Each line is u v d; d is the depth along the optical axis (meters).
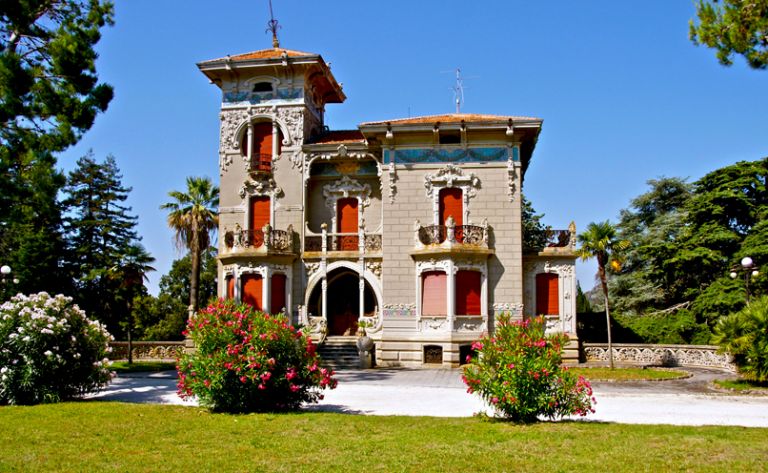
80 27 21.70
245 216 32.44
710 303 36.03
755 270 26.22
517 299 29.66
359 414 14.76
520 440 11.24
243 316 15.10
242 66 32.53
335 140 33.28
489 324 29.59
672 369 27.64
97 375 17.97
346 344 30.92
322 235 31.67
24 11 20.48
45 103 20.64
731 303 34.97
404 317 30.08
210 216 36.16
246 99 33.16
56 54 20.77
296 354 15.09
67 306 18.45
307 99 33.59
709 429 12.39
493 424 12.87
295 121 32.69
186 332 15.52
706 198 39.72
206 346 14.66
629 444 10.88
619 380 23.42
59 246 45.75
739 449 10.48
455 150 30.91
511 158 30.61
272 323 15.01
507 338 13.35
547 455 10.16
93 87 21.70
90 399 17.86
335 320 33.47
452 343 28.97
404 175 31.06
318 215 33.03
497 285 29.89
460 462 9.80
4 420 13.56
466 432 12.02
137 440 11.47
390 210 30.92
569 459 9.91
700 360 29.47
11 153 20.50
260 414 14.11
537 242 31.27
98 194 51.22
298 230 32.06
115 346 35.34
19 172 21.05
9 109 19.70
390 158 31.19
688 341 34.88
